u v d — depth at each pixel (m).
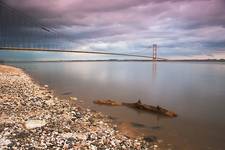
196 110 19.08
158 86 35.62
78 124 13.18
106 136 11.53
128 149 10.29
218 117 16.77
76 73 63.25
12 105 15.91
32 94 21.33
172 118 16.31
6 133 10.55
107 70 83.75
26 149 9.12
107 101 20.34
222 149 11.10
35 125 11.89
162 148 11.02
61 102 19.44
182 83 41.03
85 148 9.68
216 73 72.88
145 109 18.03
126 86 34.75
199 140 12.20
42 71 67.94
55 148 9.38
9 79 32.09
